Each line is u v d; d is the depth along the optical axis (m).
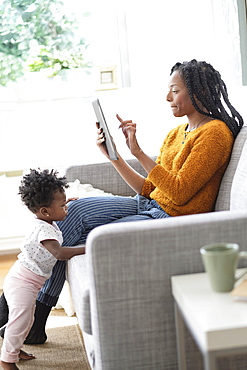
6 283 1.94
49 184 1.89
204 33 3.36
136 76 3.58
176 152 2.12
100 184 2.54
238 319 1.02
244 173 1.71
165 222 1.38
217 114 2.06
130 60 3.59
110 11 3.66
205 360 1.00
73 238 2.03
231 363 1.38
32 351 2.11
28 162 3.56
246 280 1.17
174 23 3.45
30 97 3.53
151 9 3.49
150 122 3.54
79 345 2.14
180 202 1.93
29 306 1.89
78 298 1.56
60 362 1.99
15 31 3.64
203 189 1.98
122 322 1.37
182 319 1.31
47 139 3.56
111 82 3.55
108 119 3.55
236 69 2.96
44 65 3.65
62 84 3.57
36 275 1.91
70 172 2.53
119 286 1.36
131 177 2.24
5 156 3.54
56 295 2.10
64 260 2.02
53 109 3.55
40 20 3.66
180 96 2.10
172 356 1.40
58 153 3.58
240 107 2.86
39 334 2.15
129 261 1.35
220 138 1.94
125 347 1.38
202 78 2.05
